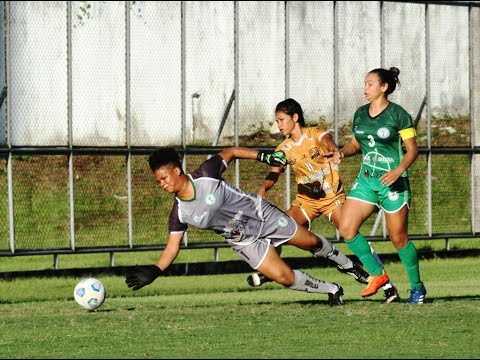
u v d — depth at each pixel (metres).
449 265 57.47
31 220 52.59
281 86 56.75
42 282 51.09
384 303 33.75
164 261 29.59
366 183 33.31
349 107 57.84
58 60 52.50
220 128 55.59
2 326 29.53
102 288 33.69
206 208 29.30
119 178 53.88
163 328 28.38
